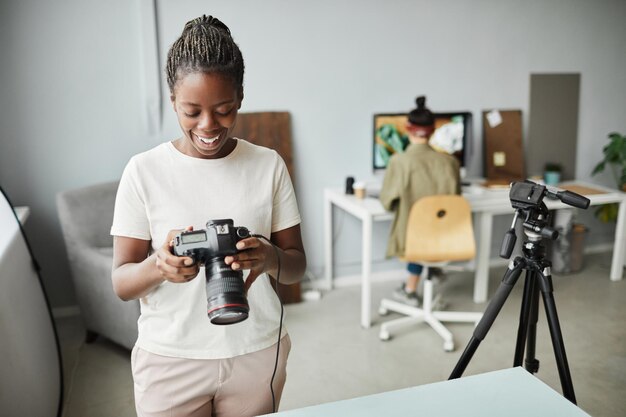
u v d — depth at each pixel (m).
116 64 2.96
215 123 0.92
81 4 2.85
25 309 2.00
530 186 1.70
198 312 1.02
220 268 0.91
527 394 1.01
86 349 2.76
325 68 3.32
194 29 0.90
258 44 3.16
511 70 3.75
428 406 0.97
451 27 3.54
